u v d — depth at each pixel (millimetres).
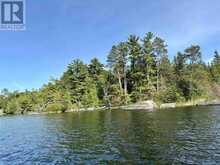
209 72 125625
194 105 89812
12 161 23141
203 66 125000
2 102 132125
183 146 25062
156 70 98125
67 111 101375
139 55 98062
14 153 26422
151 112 66812
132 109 84312
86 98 104750
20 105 116312
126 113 68500
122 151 24250
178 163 19734
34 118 76000
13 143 32594
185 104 90375
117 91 100188
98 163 20875
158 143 26844
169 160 20625
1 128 51781
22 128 49750
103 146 27000
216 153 21984
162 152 23141
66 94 108562
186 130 34156
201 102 94625
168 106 86500
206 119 45031
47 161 22469
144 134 32656
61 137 35094
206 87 108625
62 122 56344
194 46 104438
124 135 32906
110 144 27750
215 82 120500
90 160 21906
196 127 36312
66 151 25922
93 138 32312
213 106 80812
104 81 103125
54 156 24125
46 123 56812
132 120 49812
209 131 32625
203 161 19953
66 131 40719
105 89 104188
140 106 84875
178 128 36156
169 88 94750
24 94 130875
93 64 110688
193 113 57625
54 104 105125
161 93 92562
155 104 86562
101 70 110062
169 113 60656
